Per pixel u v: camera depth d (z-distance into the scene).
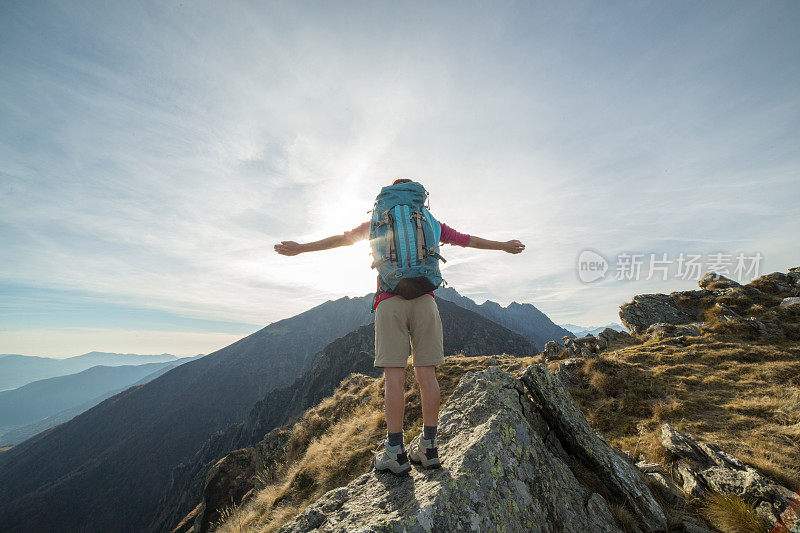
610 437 9.52
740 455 7.33
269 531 8.93
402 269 2.73
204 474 127.56
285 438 18.94
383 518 2.54
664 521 4.04
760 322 16.98
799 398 9.64
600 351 19.73
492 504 2.75
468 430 3.72
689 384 12.04
